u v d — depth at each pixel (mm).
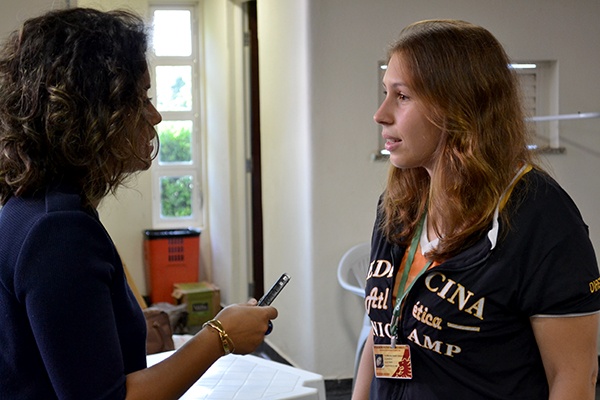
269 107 5043
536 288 1267
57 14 1179
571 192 4539
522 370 1315
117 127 1154
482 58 1338
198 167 6801
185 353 1222
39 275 1062
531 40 4441
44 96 1125
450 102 1319
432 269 1347
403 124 1365
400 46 1380
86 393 1064
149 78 1252
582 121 4516
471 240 1326
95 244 1118
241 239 5984
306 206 4332
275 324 5125
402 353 1386
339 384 4324
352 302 4332
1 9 3057
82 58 1136
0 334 1112
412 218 1490
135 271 6562
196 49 6707
